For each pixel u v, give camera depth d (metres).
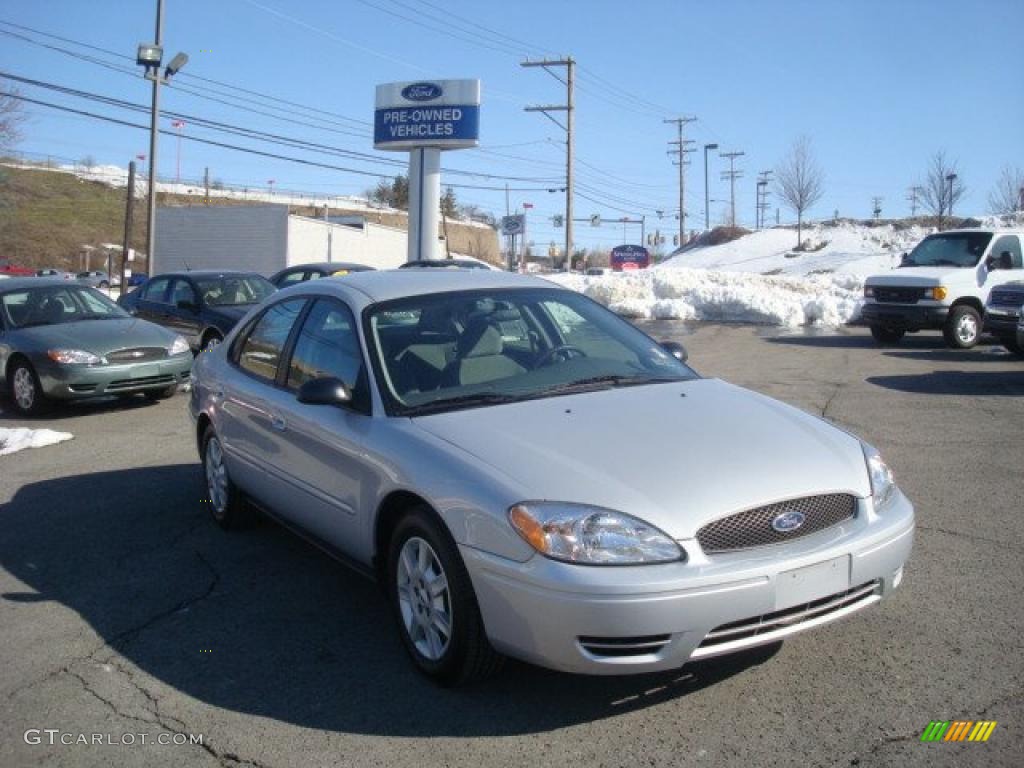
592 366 4.69
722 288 23.58
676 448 3.71
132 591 5.05
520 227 41.03
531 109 41.41
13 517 6.50
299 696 3.82
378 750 3.39
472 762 3.28
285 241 45.88
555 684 3.81
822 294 26.05
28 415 10.83
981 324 15.16
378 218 85.69
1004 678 3.69
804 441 3.91
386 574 4.24
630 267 53.19
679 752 3.27
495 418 4.02
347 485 4.34
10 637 4.50
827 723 3.41
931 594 4.55
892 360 13.60
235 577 5.21
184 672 4.08
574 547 3.29
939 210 53.94
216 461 6.15
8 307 11.47
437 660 3.78
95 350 10.67
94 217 88.06
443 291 4.99
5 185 73.56
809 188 64.44
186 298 14.23
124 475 7.61
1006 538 5.36
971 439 7.96
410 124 25.30
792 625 3.46
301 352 5.13
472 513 3.52
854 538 3.58
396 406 4.27
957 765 3.12
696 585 3.24
